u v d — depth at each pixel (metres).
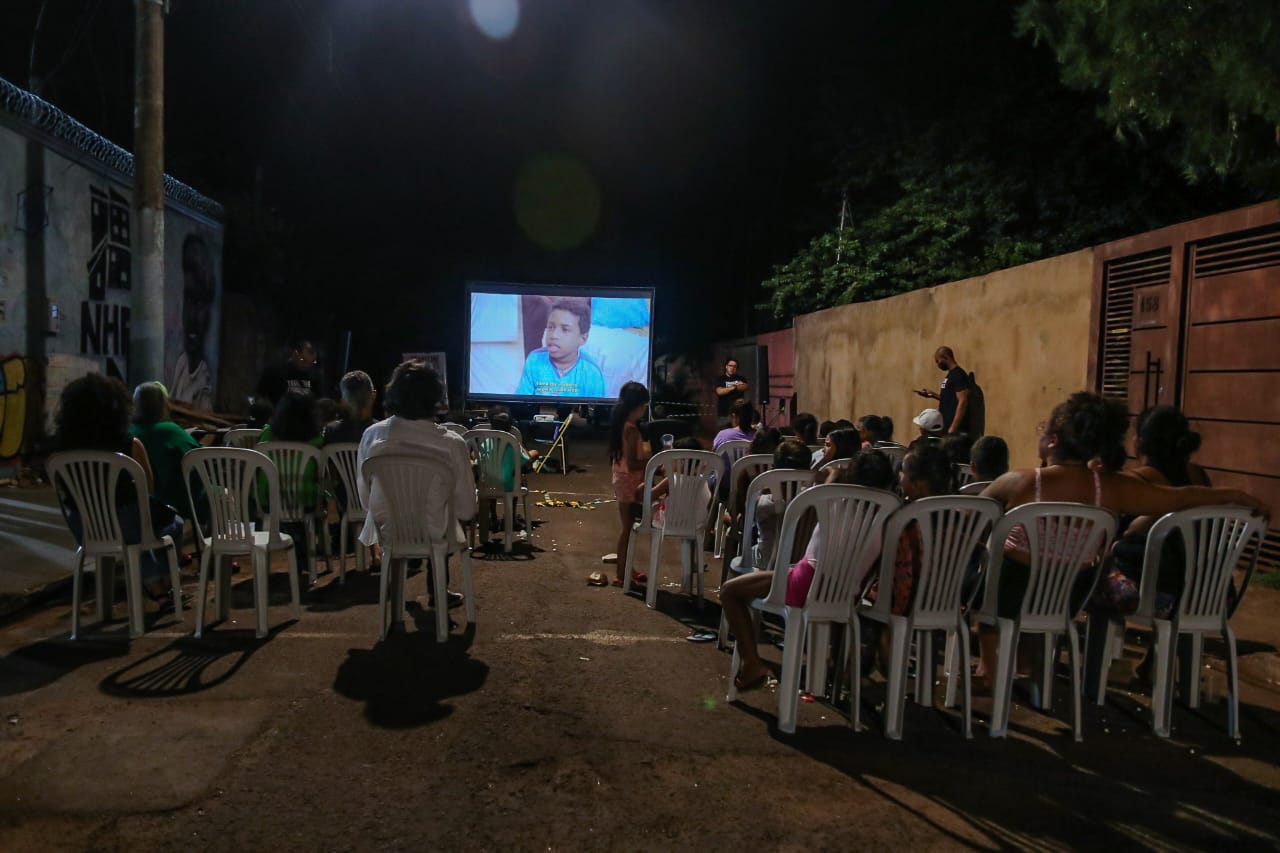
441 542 5.53
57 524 8.22
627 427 7.24
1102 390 9.20
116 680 4.75
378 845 3.20
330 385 22.73
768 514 5.50
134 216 9.44
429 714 4.37
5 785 3.59
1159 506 4.57
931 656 4.68
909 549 4.34
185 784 3.62
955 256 16.80
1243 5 5.95
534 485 13.49
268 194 21.28
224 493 5.54
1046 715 4.67
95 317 11.73
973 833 3.40
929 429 9.14
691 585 7.11
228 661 5.08
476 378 19.59
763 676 4.66
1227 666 4.67
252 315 18.14
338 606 6.35
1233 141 6.95
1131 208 16.19
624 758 3.96
